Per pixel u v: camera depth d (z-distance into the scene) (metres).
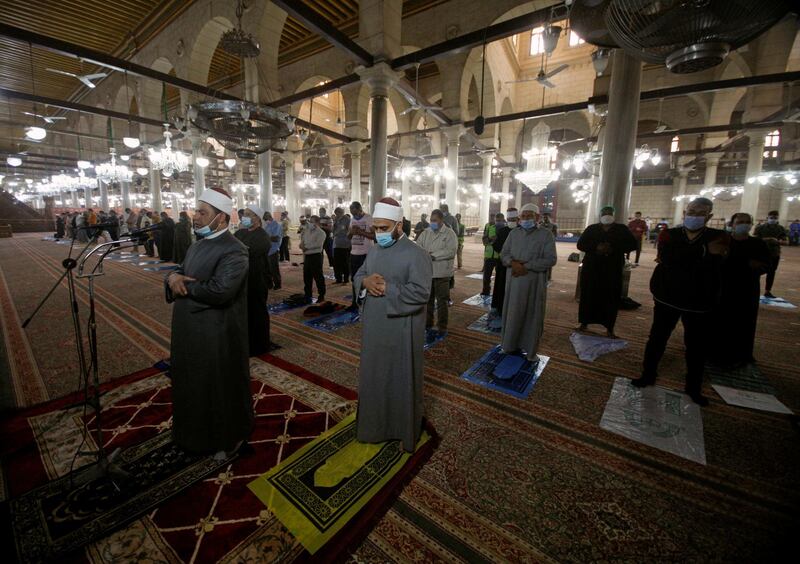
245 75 9.19
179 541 1.49
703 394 2.79
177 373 1.87
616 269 3.96
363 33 7.05
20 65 15.25
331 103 22.70
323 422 2.35
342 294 6.11
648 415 2.48
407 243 1.92
